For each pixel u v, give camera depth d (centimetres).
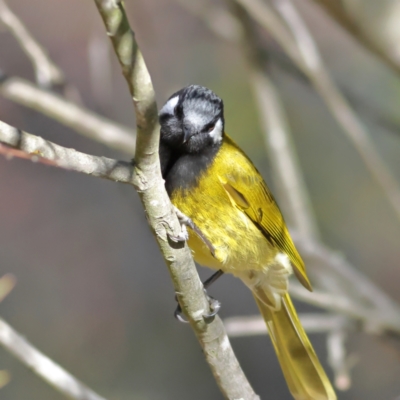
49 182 1456
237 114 1370
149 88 502
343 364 855
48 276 1409
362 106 1158
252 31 1095
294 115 1456
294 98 1459
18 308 1370
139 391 1326
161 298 1413
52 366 739
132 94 504
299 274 873
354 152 1452
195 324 636
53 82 1015
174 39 1407
